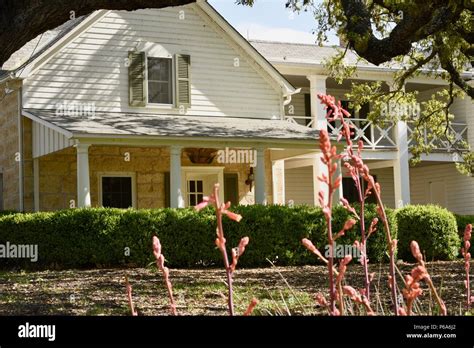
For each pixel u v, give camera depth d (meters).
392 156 23.20
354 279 10.80
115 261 14.75
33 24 7.93
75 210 14.77
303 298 8.45
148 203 19.22
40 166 18.09
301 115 24.33
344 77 18.41
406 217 17.06
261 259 15.27
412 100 18.86
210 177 20.39
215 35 20.09
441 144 25.17
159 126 17.42
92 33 18.48
